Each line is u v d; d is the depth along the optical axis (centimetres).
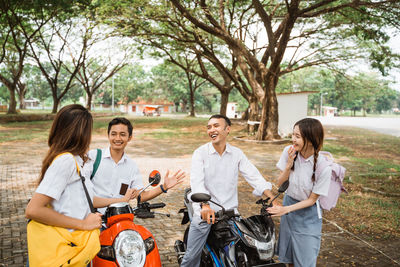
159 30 1912
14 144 1544
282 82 5288
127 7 1600
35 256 190
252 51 2284
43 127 2562
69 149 209
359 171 1048
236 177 308
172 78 7119
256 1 1530
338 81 2491
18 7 2359
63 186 200
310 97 9319
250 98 2267
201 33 1827
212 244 293
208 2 1812
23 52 3266
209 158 301
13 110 3412
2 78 3322
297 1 1350
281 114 2136
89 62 3966
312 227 299
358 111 12712
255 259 264
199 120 3488
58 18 2752
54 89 3550
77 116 211
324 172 290
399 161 1277
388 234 525
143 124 2938
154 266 237
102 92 9269
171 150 1471
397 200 718
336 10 1467
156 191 296
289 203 320
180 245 354
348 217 605
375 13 1502
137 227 251
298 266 298
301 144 294
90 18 1720
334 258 439
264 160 1247
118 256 223
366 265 420
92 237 203
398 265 422
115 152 315
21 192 723
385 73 1739
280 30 2014
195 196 255
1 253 419
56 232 194
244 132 2233
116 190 314
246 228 266
